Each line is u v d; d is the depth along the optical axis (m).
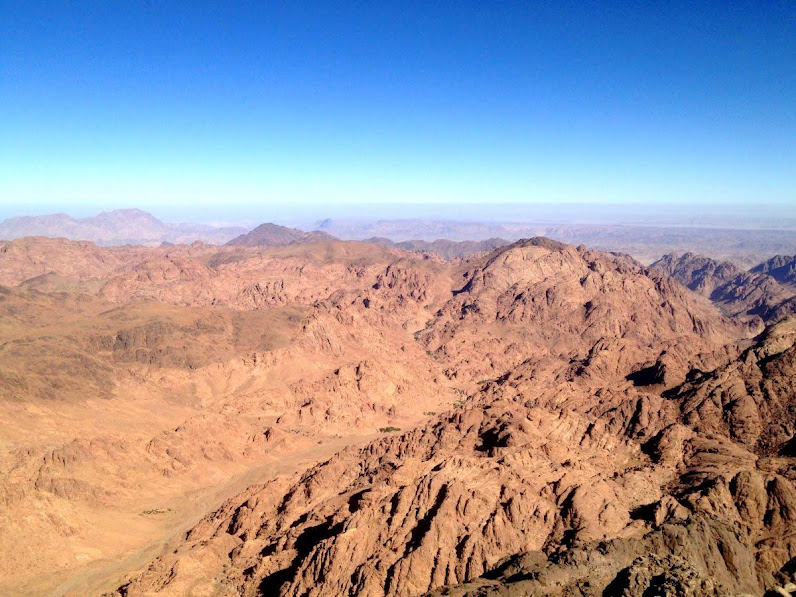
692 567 50.56
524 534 62.56
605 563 52.97
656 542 56.19
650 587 48.28
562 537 62.34
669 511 65.50
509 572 54.34
